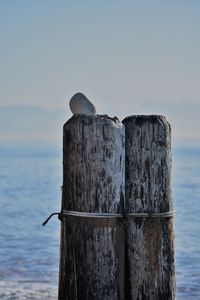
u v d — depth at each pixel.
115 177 10.15
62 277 10.30
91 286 10.10
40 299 17.22
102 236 10.08
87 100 10.46
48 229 33.31
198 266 22.36
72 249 10.16
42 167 130.00
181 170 104.44
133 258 10.52
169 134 10.71
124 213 10.27
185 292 18.48
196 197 52.31
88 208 10.07
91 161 10.06
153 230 10.50
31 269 21.69
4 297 17.41
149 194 10.52
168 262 10.62
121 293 10.30
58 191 61.84
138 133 10.52
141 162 10.52
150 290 10.51
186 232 31.78
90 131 10.06
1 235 30.98
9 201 51.44
